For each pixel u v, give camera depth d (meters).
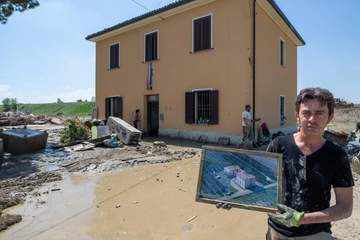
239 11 10.74
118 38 15.98
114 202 4.41
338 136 11.42
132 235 3.33
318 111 1.67
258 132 11.23
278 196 1.75
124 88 15.66
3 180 5.57
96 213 3.98
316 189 1.66
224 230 3.46
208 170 2.00
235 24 10.85
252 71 10.73
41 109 59.59
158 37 13.67
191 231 3.43
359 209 3.99
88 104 54.50
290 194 1.75
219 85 11.35
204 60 11.81
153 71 13.95
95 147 9.52
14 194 4.74
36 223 3.66
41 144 9.17
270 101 12.69
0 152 7.52
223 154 1.99
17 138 8.29
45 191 4.95
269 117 12.54
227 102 11.11
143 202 4.41
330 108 1.69
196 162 7.37
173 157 7.93
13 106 61.72
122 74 15.77
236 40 10.83
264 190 1.81
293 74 16.47
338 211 1.55
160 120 13.66
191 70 12.29
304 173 1.68
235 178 1.90
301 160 1.71
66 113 52.12
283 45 14.59
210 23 11.55
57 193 4.85
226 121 11.14
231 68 10.98
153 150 8.93
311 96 1.70
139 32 14.68
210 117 11.55
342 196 1.61
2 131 8.47
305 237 1.66
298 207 1.68
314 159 1.68
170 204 4.32
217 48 11.38
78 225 3.60
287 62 15.22
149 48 14.26
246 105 9.82
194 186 5.20
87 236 3.31
